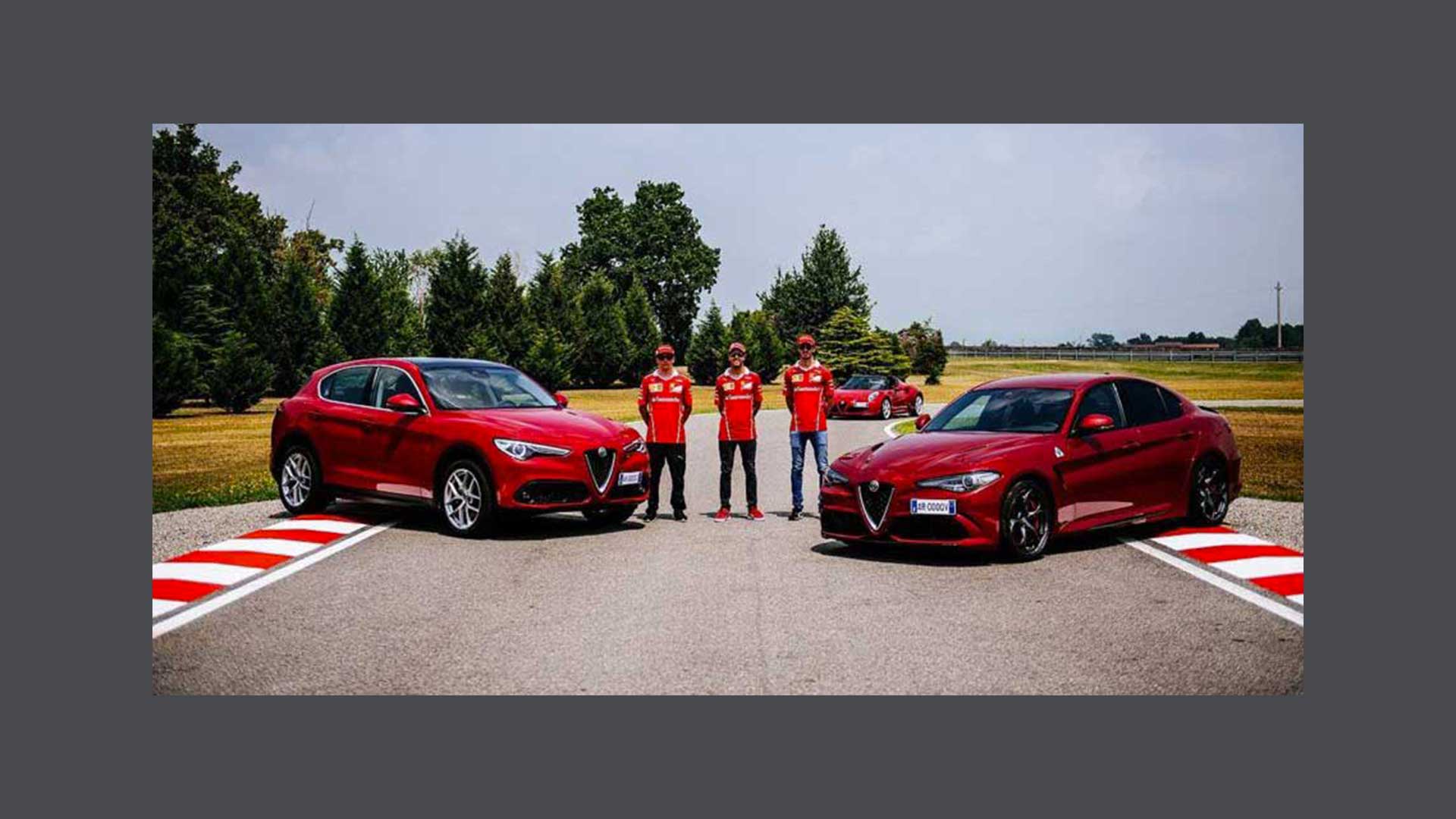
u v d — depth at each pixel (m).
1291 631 6.43
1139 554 9.09
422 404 10.87
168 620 6.86
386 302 39.59
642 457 11.12
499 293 46.53
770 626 6.68
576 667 5.79
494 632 6.52
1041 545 8.97
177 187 58.28
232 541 10.02
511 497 10.10
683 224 79.81
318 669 5.75
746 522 11.49
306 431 11.59
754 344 63.38
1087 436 9.45
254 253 39.25
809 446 21.92
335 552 9.45
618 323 60.12
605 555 9.33
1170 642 6.21
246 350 35.03
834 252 65.06
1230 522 10.80
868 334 58.84
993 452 8.94
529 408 11.32
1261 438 22.12
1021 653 6.02
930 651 6.07
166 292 35.91
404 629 6.60
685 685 5.46
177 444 22.67
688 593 7.68
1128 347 90.81
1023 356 91.94
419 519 11.59
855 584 8.01
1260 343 94.56
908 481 8.88
